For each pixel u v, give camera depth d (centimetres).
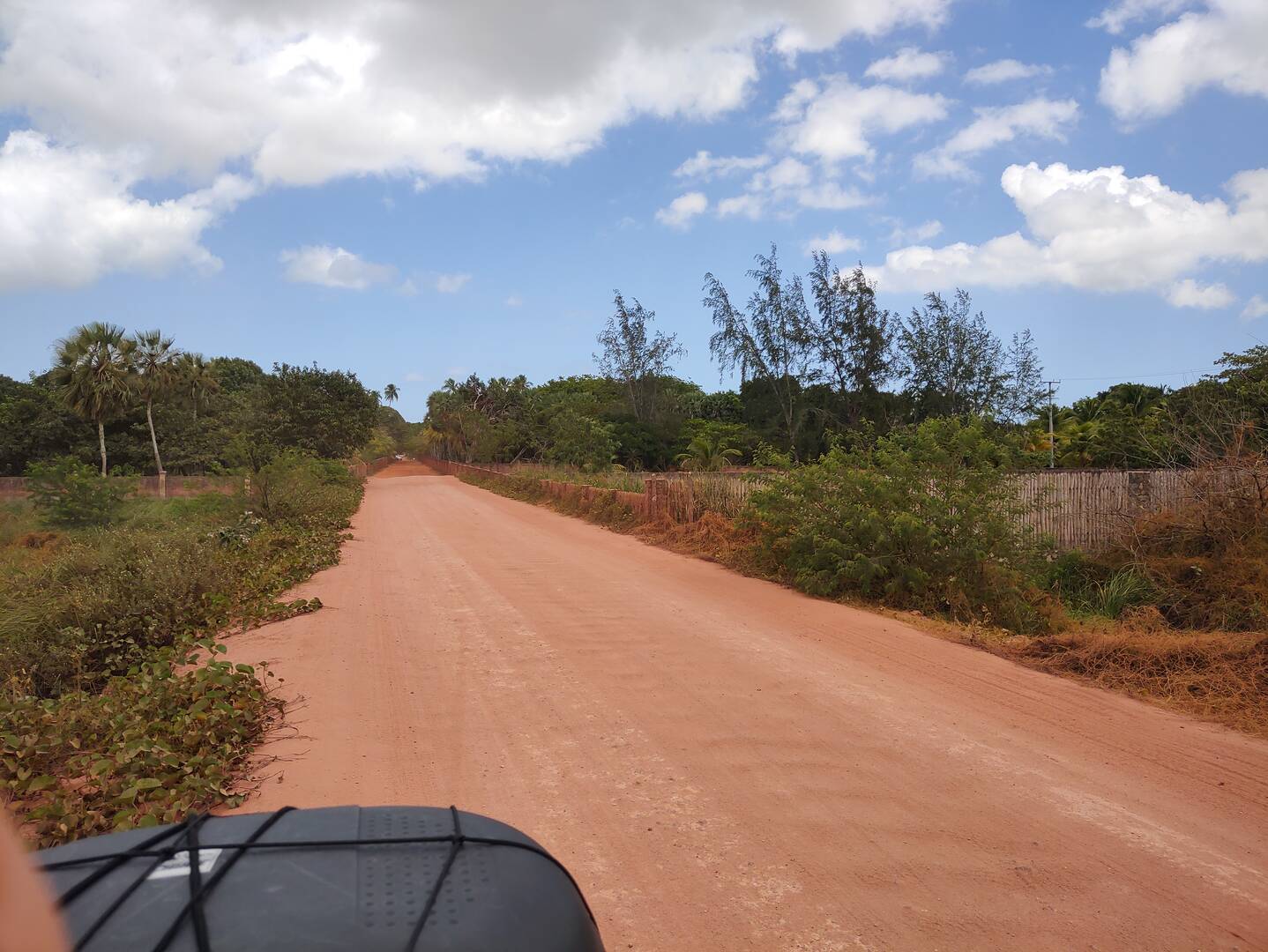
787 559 1166
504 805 459
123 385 4753
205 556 1104
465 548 1642
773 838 416
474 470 5709
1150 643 709
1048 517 1414
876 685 676
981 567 1017
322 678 714
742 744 548
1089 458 2906
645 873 384
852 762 513
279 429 5050
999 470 1048
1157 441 1452
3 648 852
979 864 387
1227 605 1041
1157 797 459
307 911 143
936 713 605
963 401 4406
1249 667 655
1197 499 1188
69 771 492
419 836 172
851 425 4572
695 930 337
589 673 721
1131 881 370
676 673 713
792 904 355
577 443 4706
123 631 888
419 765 516
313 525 2008
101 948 131
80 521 2647
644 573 1262
